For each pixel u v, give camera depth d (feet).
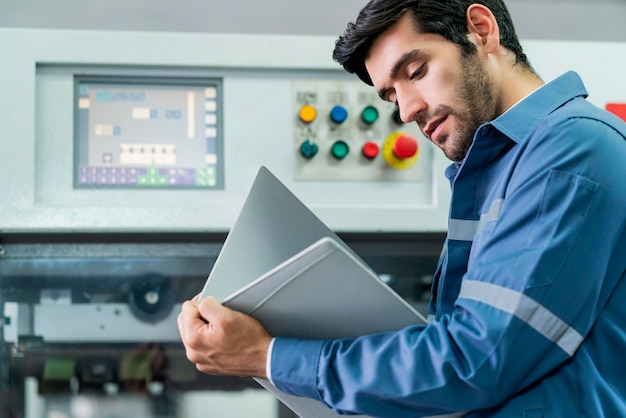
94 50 5.52
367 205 5.73
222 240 5.81
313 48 5.69
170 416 6.03
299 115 5.72
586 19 7.36
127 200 5.52
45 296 5.80
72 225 5.42
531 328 3.46
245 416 6.15
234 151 5.65
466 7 4.15
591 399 3.60
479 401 3.53
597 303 3.66
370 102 5.81
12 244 5.64
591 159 3.63
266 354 3.74
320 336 3.91
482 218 4.06
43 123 5.52
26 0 6.57
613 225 3.60
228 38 5.62
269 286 3.60
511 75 4.30
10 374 5.72
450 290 4.33
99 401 5.94
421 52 4.06
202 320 3.84
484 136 4.14
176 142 5.63
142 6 6.72
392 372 3.56
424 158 5.87
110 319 5.91
